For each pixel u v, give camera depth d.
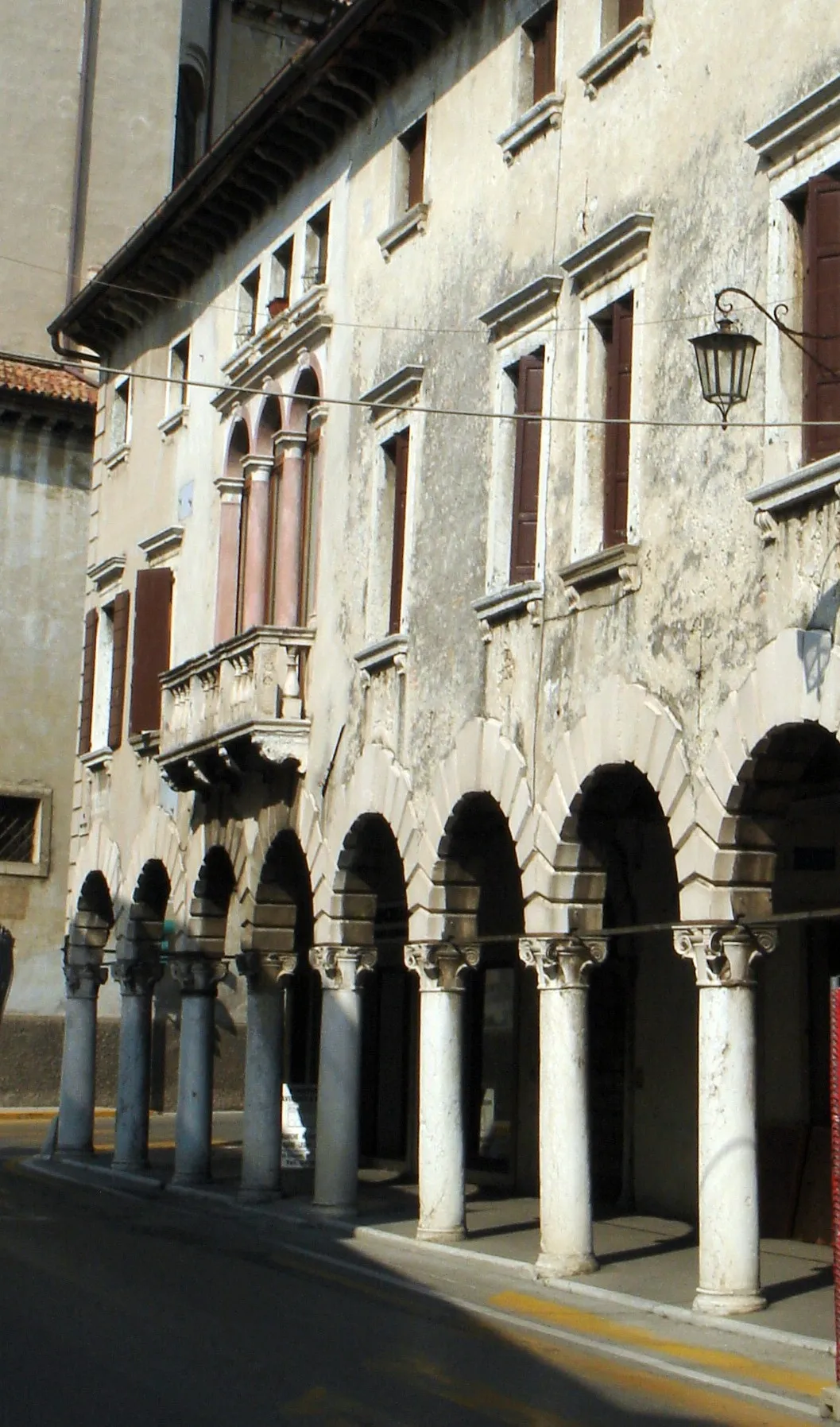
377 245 26.28
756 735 17.08
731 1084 17.47
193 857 30.73
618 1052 26.86
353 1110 25.59
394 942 32.19
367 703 25.06
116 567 35.97
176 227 32.06
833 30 17.12
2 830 47.16
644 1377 14.74
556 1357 15.51
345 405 26.69
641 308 19.61
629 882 26.33
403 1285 19.42
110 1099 47.41
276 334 29.27
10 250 49.12
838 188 16.80
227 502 30.75
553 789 20.33
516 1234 23.19
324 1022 25.80
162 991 47.97
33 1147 38.47
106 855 34.84
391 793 24.02
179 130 54.88
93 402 48.00
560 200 21.59
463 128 24.22
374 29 25.12
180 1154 30.23
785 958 23.33
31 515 47.94
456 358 23.61
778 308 17.33
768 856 17.66
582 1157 20.08
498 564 22.09
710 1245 17.44
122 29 51.34
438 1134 22.64
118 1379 13.62
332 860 25.58
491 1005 29.91
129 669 34.91
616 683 19.34
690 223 18.95
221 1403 12.90
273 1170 27.52
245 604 29.59
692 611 18.25
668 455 18.91
